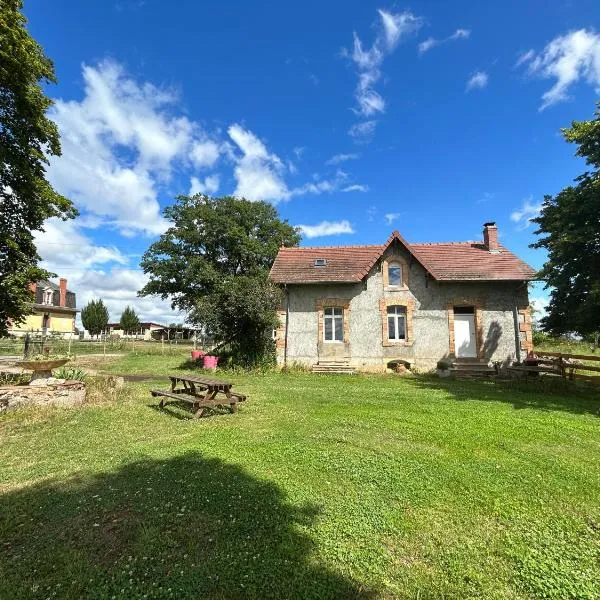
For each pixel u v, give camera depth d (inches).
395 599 111.0
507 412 354.3
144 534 137.8
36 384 362.9
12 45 404.5
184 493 169.8
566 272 514.6
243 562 124.2
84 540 135.9
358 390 474.3
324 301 721.6
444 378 609.0
